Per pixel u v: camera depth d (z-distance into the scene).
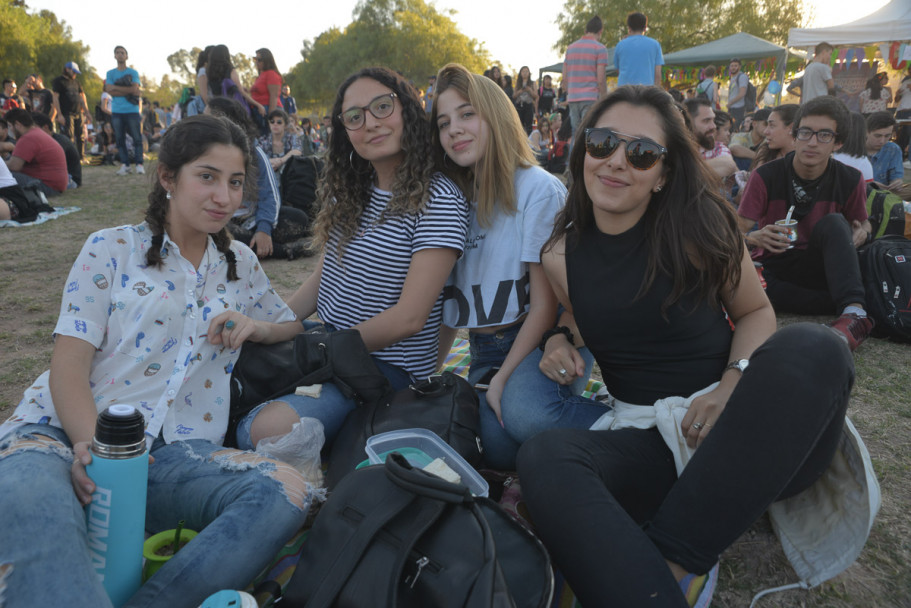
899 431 2.71
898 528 2.08
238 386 2.18
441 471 1.72
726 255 1.84
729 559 1.95
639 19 9.25
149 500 1.82
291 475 1.75
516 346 2.39
